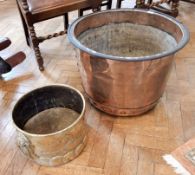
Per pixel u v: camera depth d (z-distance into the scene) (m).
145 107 1.11
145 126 1.11
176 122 1.13
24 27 1.64
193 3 2.20
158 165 0.95
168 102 1.25
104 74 0.97
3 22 2.11
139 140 1.05
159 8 1.98
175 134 1.07
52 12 1.33
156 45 1.26
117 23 1.27
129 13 1.23
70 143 0.90
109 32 1.29
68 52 1.68
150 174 0.92
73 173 0.93
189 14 2.18
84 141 1.00
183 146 1.02
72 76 1.45
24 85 1.39
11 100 1.28
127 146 1.02
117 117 1.16
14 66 1.46
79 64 1.07
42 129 1.06
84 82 1.13
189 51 1.66
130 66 0.90
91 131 1.09
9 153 1.01
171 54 0.91
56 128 1.06
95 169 0.94
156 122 1.13
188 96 1.28
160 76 1.01
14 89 1.36
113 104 1.09
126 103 1.07
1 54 1.66
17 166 0.96
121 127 1.11
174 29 1.11
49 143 0.85
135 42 1.34
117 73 0.94
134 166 0.95
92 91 1.11
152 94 1.07
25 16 1.29
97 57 0.91
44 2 1.31
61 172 0.93
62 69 1.52
